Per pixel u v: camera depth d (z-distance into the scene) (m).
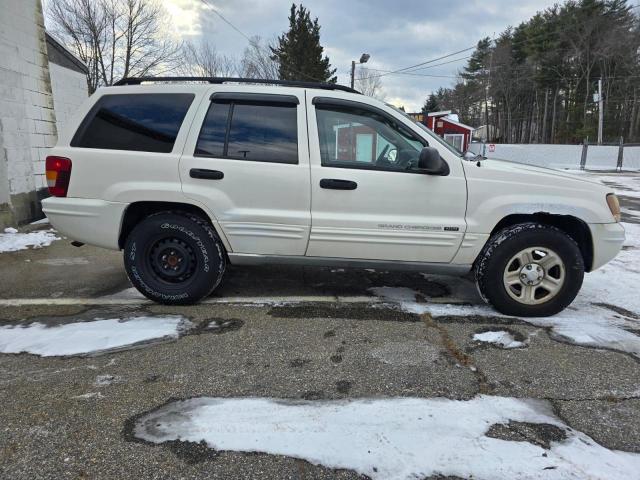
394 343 3.18
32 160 7.50
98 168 3.60
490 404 2.46
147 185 3.56
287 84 3.70
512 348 3.12
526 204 3.51
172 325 3.41
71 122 3.72
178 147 3.57
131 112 3.66
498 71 58.56
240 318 3.58
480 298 4.13
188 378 2.68
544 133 53.25
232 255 3.70
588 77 47.50
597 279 4.73
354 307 3.86
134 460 1.99
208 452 2.05
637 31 44.16
